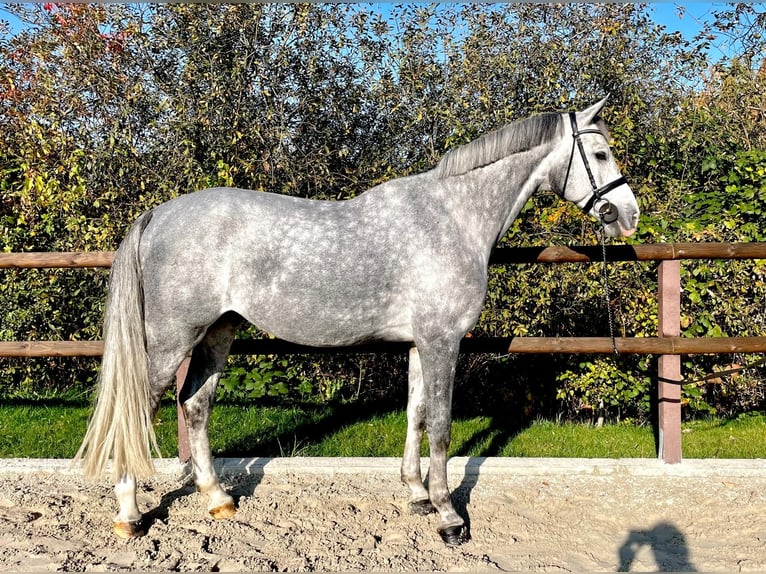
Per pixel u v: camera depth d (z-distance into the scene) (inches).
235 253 108.4
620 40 233.3
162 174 206.7
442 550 109.9
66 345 140.9
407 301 110.8
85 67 210.8
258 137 210.8
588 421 199.9
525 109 225.9
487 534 116.1
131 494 112.3
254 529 115.9
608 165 118.3
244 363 203.9
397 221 111.2
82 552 105.7
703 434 180.2
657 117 235.1
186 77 206.2
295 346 142.9
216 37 214.5
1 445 163.3
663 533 118.8
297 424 185.2
